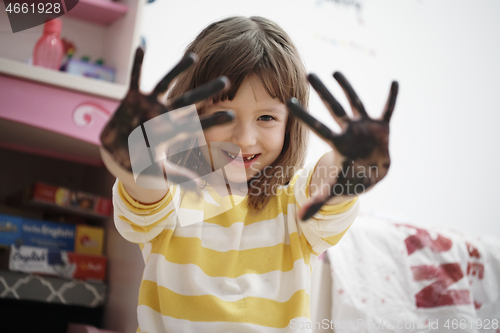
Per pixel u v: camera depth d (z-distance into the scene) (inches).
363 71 81.3
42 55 52.2
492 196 90.8
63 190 51.1
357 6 81.4
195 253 28.4
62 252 49.4
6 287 44.9
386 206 81.7
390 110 21.0
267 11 74.3
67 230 51.4
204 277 27.9
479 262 51.1
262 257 29.3
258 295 27.8
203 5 69.7
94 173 60.0
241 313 26.8
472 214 88.7
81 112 45.7
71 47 60.0
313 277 45.4
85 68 54.3
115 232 51.2
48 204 50.7
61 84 44.7
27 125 44.4
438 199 86.0
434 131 87.0
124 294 46.5
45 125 44.4
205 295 27.1
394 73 84.0
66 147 52.1
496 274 51.6
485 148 91.1
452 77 89.3
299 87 30.6
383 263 47.2
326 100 21.0
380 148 20.7
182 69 19.5
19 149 53.6
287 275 28.9
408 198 83.6
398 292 46.6
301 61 31.7
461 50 90.5
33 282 46.4
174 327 26.3
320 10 78.4
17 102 43.5
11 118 43.2
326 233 28.1
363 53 81.4
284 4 75.7
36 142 51.3
